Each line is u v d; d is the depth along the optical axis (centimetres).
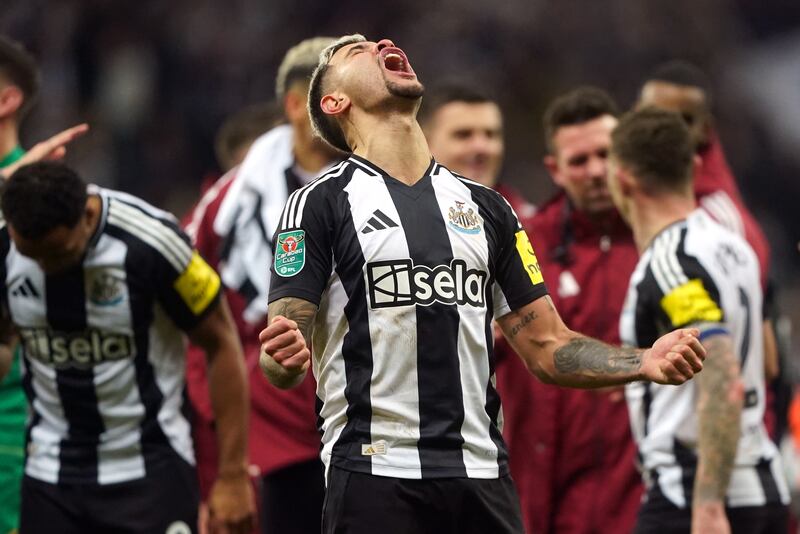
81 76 5644
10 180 1457
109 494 1556
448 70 5881
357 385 1109
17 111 1866
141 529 1552
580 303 1880
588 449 1841
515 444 1889
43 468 1573
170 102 5666
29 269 1527
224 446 1616
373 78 1157
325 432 1145
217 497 1620
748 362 1513
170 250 1533
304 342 1042
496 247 1166
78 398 1551
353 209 1123
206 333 1577
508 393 1889
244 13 5847
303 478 1920
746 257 1532
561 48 6138
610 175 1602
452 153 2122
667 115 1568
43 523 1569
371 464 1102
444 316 1109
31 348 1561
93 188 1542
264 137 2047
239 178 2014
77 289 1521
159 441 1576
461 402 1113
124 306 1529
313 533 1930
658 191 1548
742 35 6856
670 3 6356
